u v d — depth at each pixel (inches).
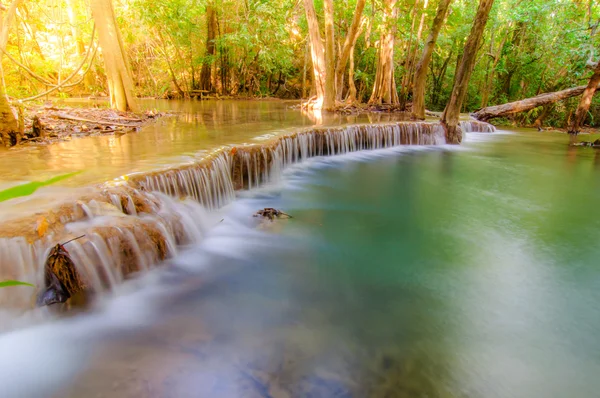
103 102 599.2
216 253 176.9
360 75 894.4
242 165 261.0
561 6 644.7
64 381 97.8
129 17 803.4
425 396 98.7
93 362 104.9
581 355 117.5
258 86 1059.3
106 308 128.0
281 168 318.3
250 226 212.1
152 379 100.0
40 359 104.7
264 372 104.9
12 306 113.8
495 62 754.8
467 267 176.1
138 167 192.5
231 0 941.2
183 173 195.9
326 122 458.0
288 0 965.8
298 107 684.7
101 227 135.6
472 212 255.1
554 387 104.4
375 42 873.5
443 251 193.2
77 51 777.6
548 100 658.2
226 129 357.1
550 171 374.0
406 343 120.4
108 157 218.2
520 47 753.0
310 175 332.5
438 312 138.7
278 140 307.3
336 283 157.1
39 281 119.0
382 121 493.4
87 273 125.6
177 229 171.5
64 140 276.1
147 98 906.7
